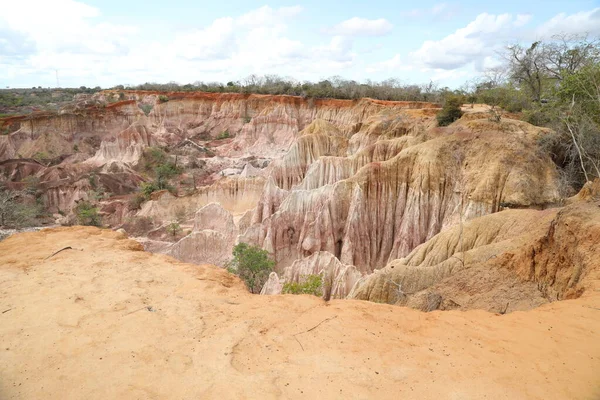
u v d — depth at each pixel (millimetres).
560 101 32781
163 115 101062
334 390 6219
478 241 24922
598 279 10289
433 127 46562
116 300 9117
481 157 35344
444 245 25641
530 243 16438
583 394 6062
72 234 14172
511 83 51438
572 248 13266
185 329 7992
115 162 66688
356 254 35062
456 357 7121
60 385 6305
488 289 16297
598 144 28453
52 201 56531
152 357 7051
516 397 6035
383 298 21812
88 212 49219
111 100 114750
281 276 29750
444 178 35844
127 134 76812
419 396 6090
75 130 84250
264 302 9414
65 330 7824
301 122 87812
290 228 36906
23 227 43625
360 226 35656
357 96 85562
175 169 68625
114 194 59750
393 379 6496
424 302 18359
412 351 7320
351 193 36969
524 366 6789
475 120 38969
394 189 37188
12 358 6949
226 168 72938
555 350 7211
